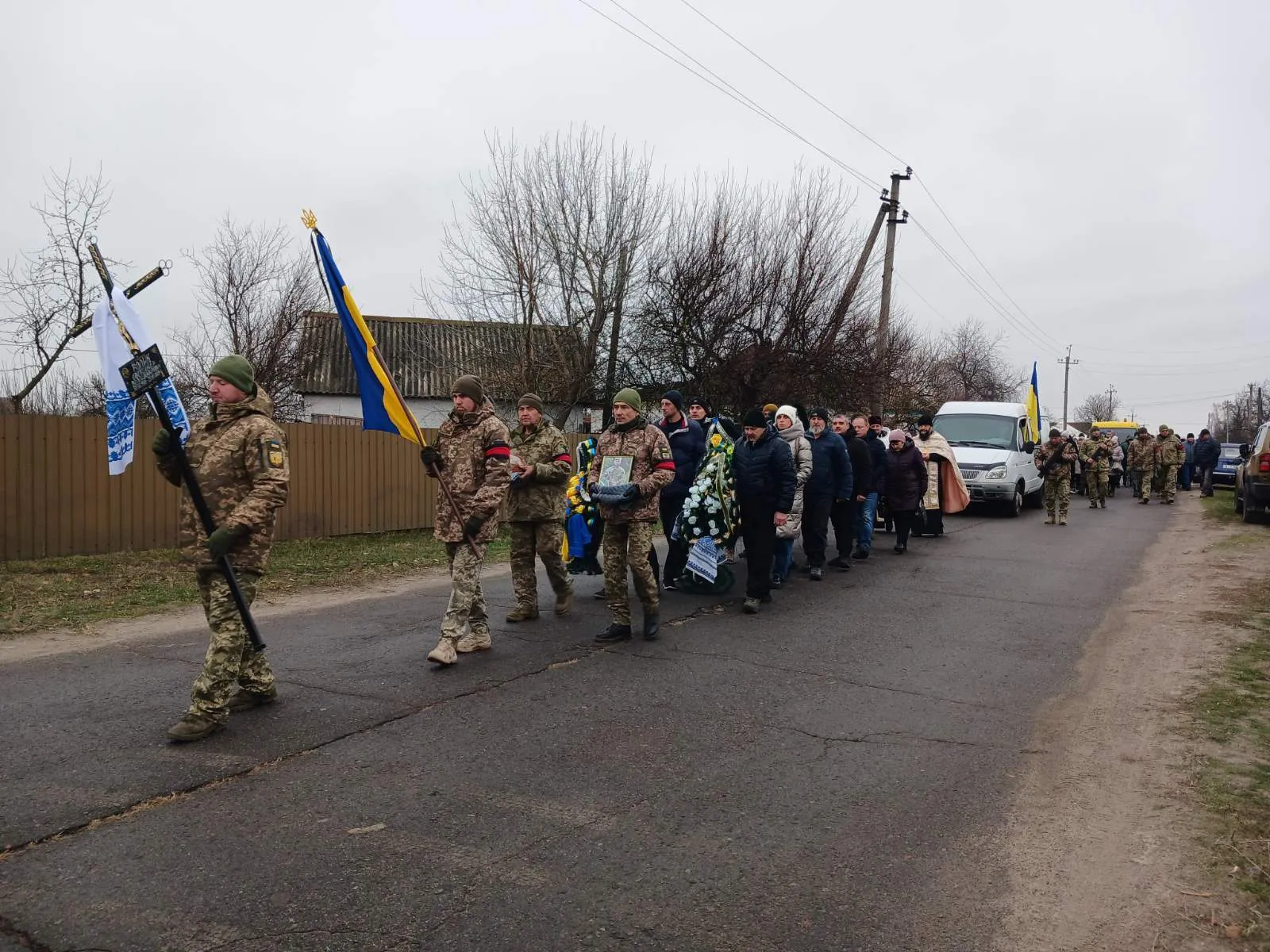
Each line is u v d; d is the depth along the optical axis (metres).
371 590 9.24
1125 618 8.00
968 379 60.91
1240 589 9.22
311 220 5.88
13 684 5.61
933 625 7.70
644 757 4.53
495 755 4.50
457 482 6.17
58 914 3.00
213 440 4.72
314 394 29.22
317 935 2.91
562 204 21.59
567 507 8.65
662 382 21.95
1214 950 2.91
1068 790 4.20
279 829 3.64
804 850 3.56
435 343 30.50
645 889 3.24
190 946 2.84
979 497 17.58
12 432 9.99
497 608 8.23
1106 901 3.21
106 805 3.83
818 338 21.41
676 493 9.12
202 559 4.70
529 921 3.02
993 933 3.00
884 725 5.10
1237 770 4.40
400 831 3.65
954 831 3.77
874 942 2.94
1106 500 22.70
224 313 18.34
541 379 22.45
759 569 8.10
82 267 14.43
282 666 6.07
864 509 11.41
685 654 6.59
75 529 10.48
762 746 4.73
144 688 5.54
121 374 4.75
